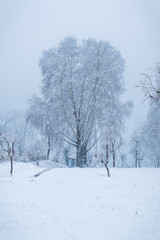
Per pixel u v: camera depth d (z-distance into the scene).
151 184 17.70
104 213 12.27
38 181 19.77
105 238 9.57
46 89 44.22
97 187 17.50
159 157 51.06
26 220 11.23
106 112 42.25
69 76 43.53
